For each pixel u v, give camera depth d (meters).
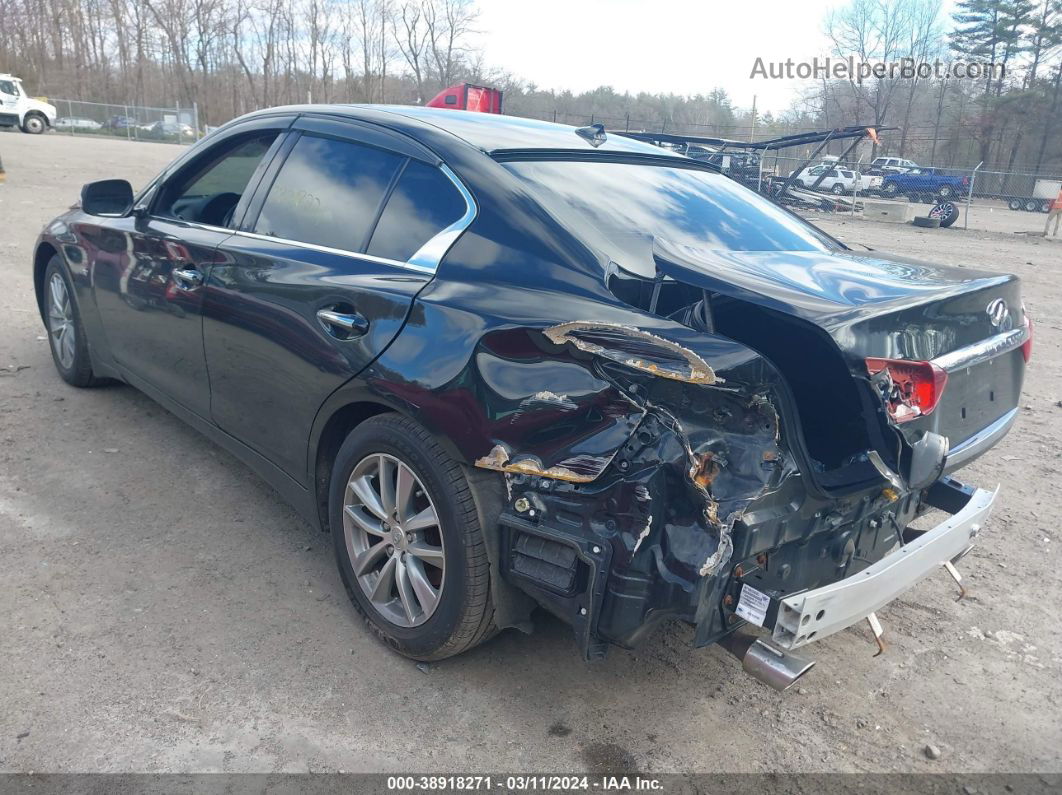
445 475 2.58
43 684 2.66
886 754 2.67
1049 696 2.99
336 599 3.26
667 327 2.34
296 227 3.35
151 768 2.38
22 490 3.88
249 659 2.87
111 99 70.00
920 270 3.11
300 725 2.59
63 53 68.75
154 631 2.97
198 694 2.68
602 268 2.62
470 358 2.51
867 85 56.34
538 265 2.66
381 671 2.87
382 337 2.75
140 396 5.14
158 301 3.89
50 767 2.35
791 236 3.43
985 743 2.75
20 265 8.33
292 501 3.38
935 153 54.25
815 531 2.50
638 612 2.28
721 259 2.70
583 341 2.34
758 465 2.24
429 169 3.03
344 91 69.12
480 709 2.72
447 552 2.62
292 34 68.31
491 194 2.85
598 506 2.31
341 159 3.33
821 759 2.63
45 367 5.50
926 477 2.59
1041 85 52.81
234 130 3.91
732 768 2.57
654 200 3.21
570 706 2.77
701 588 2.21
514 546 2.51
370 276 2.91
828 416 2.69
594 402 2.31
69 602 3.09
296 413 3.15
